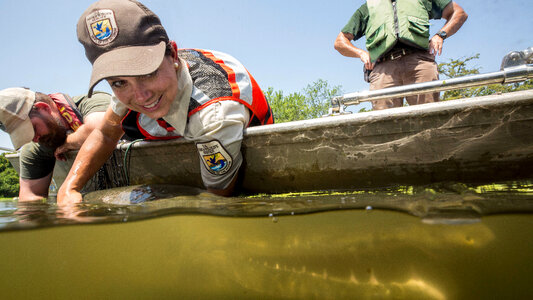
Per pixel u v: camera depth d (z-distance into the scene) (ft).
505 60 5.21
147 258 3.18
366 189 4.94
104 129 5.90
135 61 3.94
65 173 8.27
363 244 3.01
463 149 4.35
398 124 4.58
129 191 5.74
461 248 2.71
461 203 3.26
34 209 5.12
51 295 3.12
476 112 4.22
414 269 2.72
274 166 5.28
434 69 8.29
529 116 4.01
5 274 3.20
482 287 2.48
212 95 4.73
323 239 3.17
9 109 6.56
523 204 3.04
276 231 3.41
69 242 3.44
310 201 4.14
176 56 4.57
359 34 9.47
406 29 7.98
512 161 4.18
